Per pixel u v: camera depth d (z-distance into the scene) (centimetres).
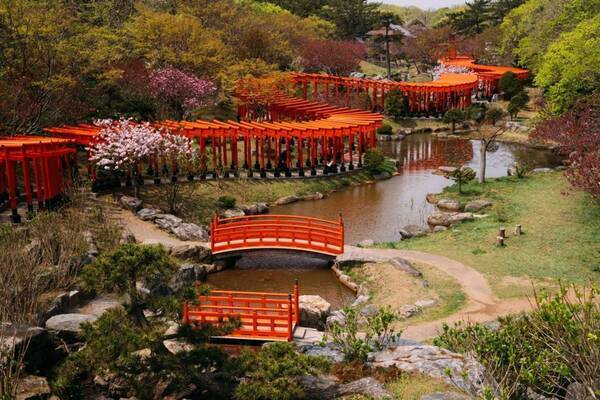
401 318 2312
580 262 2769
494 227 3384
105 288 1548
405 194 4538
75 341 1912
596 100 4050
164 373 1532
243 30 7375
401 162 5703
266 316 2144
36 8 4403
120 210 3594
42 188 3297
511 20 9300
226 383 1595
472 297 2472
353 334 1756
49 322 1939
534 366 1338
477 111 7419
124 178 3997
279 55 7550
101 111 4816
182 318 2138
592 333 1152
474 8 11700
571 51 4503
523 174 4688
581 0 5256
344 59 8794
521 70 8769
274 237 3133
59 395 1509
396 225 3784
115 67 5028
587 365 1170
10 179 3016
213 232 3092
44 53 4262
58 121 4362
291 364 1466
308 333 2173
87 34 4662
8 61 4162
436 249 3120
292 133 4503
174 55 5647
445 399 1348
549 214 3534
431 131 7206
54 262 2467
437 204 4175
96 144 3716
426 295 2544
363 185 4791
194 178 4262
